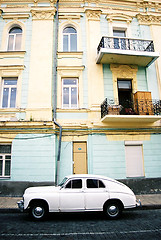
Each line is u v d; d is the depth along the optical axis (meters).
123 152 9.30
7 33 10.63
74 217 5.86
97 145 9.22
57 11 10.58
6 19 10.73
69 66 10.04
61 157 9.15
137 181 9.08
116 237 4.30
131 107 9.98
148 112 9.20
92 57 10.23
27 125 8.94
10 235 4.42
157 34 11.19
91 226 5.03
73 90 10.10
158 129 9.78
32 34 10.31
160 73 10.57
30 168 8.64
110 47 9.61
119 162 9.16
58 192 5.56
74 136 9.41
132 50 9.52
